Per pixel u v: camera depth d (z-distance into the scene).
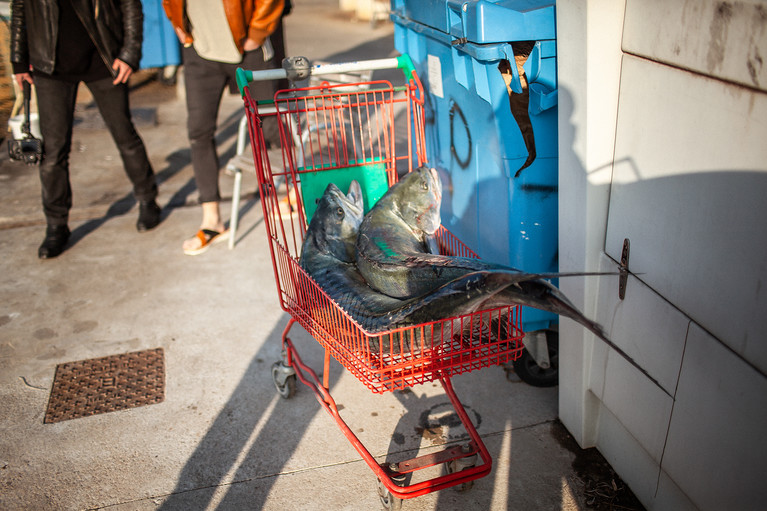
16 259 5.10
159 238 5.39
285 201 5.57
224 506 2.89
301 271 2.89
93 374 3.81
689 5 1.94
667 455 2.41
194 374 3.79
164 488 3.00
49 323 4.30
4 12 8.20
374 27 12.48
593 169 2.49
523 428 3.25
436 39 3.43
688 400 2.22
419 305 2.26
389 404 3.48
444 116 3.60
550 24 2.74
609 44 2.31
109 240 5.37
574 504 2.80
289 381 3.49
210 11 4.50
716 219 1.96
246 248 5.21
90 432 3.36
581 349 2.88
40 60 4.50
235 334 4.15
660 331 2.33
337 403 3.50
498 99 2.80
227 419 3.43
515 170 2.93
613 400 2.74
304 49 10.84
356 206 3.09
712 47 1.87
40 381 3.76
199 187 5.13
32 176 6.47
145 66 8.38
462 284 2.17
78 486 3.02
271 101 3.22
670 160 2.14
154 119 8.02
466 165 3.41
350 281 2.74
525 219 3.02
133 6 4.68
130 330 4.21
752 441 1.94
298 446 3.23
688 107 2.02
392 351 2.41
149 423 3.42
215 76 4.79
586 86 2.37
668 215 2.19
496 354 2.50
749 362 1.91
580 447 3.11
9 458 3.20
